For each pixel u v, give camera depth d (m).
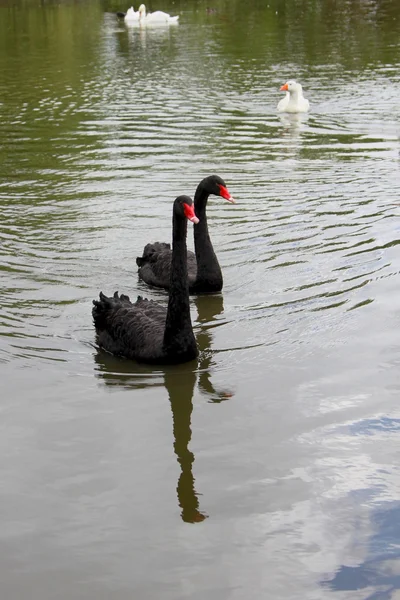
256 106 23.02
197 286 10.99
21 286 11.20
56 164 17.44
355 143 18.97
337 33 34.94
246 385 8.44
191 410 7.95
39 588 5.60
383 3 43.62
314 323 9.87
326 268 11.58
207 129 20.42
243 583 5.62
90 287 11.26
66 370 8.87
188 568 5.77
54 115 22.12
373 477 6.74
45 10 44.84
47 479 6.84
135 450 7.25
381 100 23.41
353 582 5.60
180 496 6.57
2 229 13.48
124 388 8.45
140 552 5.94
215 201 14.82
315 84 25.77
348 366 8.73
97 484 6.75
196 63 29.38
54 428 7.63
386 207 14.19
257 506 6.42
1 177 16.52
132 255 12.48
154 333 9.12
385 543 5.96
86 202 14.88
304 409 7.88
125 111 22.42
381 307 10.19
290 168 16.91
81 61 30.28
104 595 5.53
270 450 7.19
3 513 6.39
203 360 9.09
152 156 17.95
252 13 42.00
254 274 11.53
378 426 7.51
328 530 6.12
